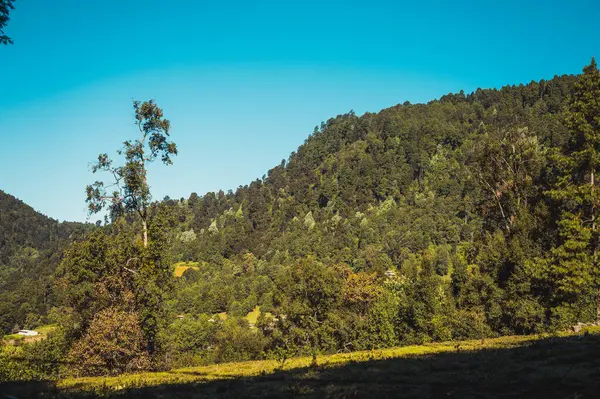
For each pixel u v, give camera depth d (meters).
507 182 43.22
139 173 35.22
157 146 36.41
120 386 16.48
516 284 37.75
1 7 14.73
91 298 33.25
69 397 12.92
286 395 11.21
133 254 34.12
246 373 18.92
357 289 50.25
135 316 31.59
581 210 34.88
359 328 47.31
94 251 33.31
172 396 12.21
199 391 13.07
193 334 56.22
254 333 54.28
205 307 113.62
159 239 35.06
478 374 12.20
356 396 10.16
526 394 9.03
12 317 108.19
